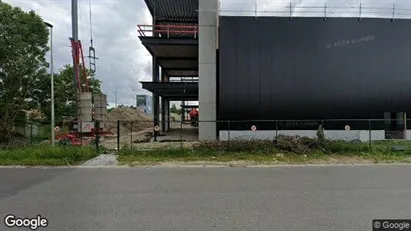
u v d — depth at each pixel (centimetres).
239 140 1362
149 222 474
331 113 1838
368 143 1416
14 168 987
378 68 1861
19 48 1669
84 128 1938
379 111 1855
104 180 798
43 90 1908
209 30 1923
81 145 1403
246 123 1825
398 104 1862
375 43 1869
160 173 901
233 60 1827
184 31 2195
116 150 1316
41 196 632
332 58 1850
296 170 946
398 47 1877
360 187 707
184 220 483
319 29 1855
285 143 1277
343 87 1842
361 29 1866
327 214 510
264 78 1830
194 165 1042
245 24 1841
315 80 1839
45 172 916
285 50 1841
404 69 1873
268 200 599
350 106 1842
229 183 758
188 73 3381
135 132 2994
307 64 1841
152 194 650
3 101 1761
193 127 4131
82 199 609
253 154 1220
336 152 1254
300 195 636
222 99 1820
